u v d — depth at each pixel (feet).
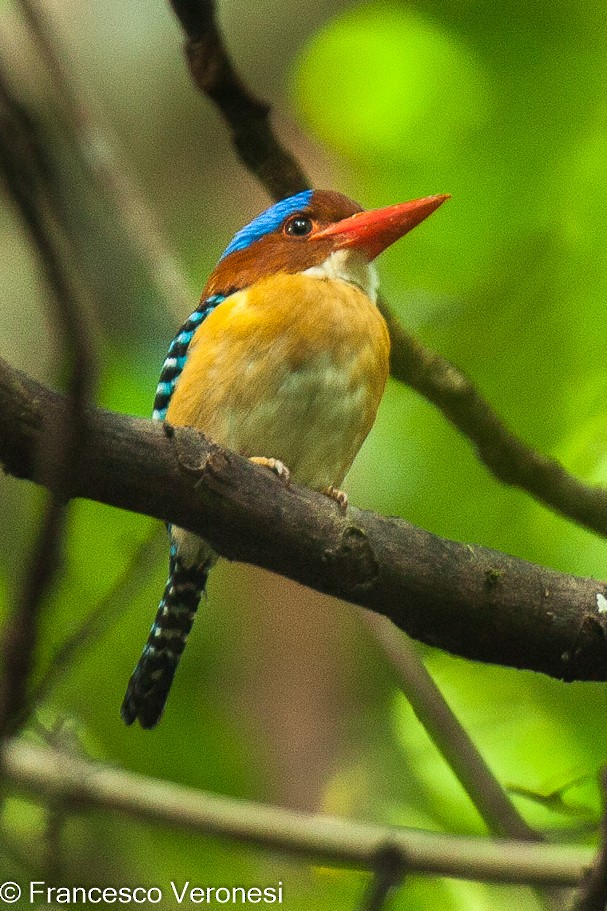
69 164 36.58
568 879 26.78
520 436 33.81
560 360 33.32
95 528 37.04
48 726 35.40
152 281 39.86
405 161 33.91
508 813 28.71
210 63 24.25
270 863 36.45
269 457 28.84
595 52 32.96
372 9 34.40
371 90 34.22
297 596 41.96
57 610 35.99
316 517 22.12
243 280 31.71
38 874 33.32
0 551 38.99
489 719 36.37
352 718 40.37
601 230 32.27
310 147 46.85
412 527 22.99
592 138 32.58
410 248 33.60
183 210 47.73
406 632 23.47
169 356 32.89
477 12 33.71
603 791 17.21
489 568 23.03
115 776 31.68
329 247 31.04
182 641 32.27
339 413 28.73
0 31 38.06
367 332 28.94
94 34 49.52
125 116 48.93
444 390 28.66
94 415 20.38
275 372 28.32
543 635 23.20
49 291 14.56
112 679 38.06
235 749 39.09
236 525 21.71
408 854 27.68
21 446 19.47
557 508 28.96
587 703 36.40
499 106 33.22
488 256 33.27
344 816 37.47
